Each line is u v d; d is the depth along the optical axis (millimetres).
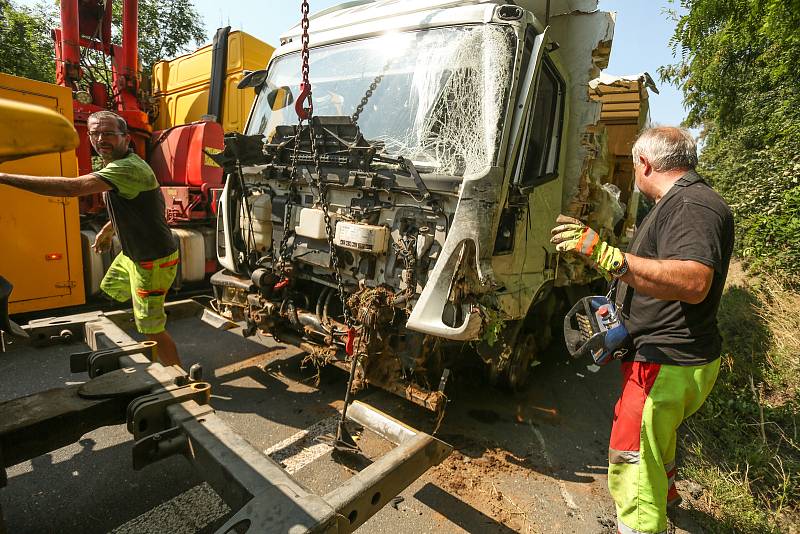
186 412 1941
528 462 3102
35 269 4719
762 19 6730
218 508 2428
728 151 11266
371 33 3527
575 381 4566
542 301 4383
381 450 3029
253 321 3748
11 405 1895
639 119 5762
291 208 3500
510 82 2824
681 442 3357
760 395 4047
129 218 3047
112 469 2682
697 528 2590
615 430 2172
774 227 7570
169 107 7672
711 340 2045
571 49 3838
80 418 1953
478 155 2775
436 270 2643
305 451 2975
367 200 3086
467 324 2535
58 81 6301
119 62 6930
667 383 2016
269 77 4262
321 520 1418
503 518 2547
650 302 2088
